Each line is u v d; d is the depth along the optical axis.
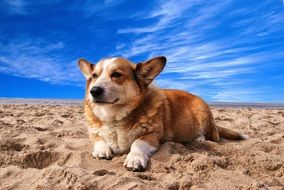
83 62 0.91
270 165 0.73
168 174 0.65
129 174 0.65
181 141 0.95
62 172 0.56
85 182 0.53
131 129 0.80
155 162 0.72
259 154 0.83
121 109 0.79
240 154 0.85
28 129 1.09
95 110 0.82
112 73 0.80
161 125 0.83
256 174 0.68
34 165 0.75
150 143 0.78
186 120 0.95
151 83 0.88
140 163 0.70
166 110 0.89
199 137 0.99
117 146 0.81
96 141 0.83
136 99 0.80
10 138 0.90
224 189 0.57
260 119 1.77
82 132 1.11
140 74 0.82
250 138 1.10
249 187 0.56
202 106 1.02
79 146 0.89
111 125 0.80
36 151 0.76
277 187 0.58
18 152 0.82
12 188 0.54
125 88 0.79
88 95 0.84
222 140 1.08
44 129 1.18
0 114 1.67
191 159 0.72
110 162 0.74
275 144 0.98
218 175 0.63
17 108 2.22
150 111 0.81
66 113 1.88
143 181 0.57
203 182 0.60
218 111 2.34
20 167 0.66
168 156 0.75
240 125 1.48
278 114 2.21
